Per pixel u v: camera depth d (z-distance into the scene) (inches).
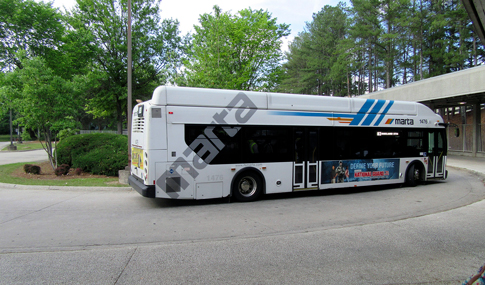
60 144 583.5
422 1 1353.3
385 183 426.9
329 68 1817.2
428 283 153.6
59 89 525.0
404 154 443.2
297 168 369.1
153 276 157.0
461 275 163.2
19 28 727.7
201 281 151.7
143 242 210.5
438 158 474.9
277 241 215.0
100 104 1153.4
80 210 300.7
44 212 291.1
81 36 919.0
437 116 475.8
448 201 357.4
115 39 1064.2
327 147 387.5
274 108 355.9
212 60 703.7
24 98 507.5
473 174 588.4
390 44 1470.2
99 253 189.0
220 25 708.0
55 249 195.2
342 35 1905.8
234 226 250.5
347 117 400.2
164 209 309.1
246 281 152.3
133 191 404.2
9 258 179.9
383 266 173.6
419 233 235.6
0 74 672.4
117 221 262.5
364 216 287.0
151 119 299.3
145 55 1128.2
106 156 521.0
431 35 1380.4
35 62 502.9
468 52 1318.9
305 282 151.8
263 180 351.9
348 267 171.3
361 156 409.4
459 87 724.0
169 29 1147.3
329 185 388.2
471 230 244.2
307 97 376.8
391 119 432.1
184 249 197.5
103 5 1039.6
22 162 718.5
